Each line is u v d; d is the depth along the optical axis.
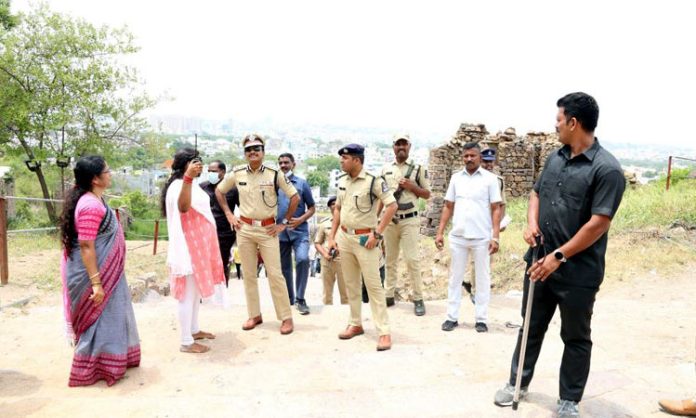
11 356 4.49
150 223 21.48
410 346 4.78
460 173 5.38
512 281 8.15
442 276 10.12
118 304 3.96
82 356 3.84
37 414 3.27
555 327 5.36
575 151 3.11
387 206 4.68
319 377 4.02
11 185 18.03
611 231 9.09
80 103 16.02
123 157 18.34
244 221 5.13
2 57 15.02
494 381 3.87
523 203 14.44
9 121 15.72
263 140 5.00
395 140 5.80
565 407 3.18
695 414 3.24
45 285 7.13
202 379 3.99
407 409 3.38
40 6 15.88
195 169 4.31
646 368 4.04
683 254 7.73
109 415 3.26
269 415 3.28
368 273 4.77
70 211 3.83
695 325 5.29
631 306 6.05
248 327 5.30
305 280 6.10
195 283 4.62
